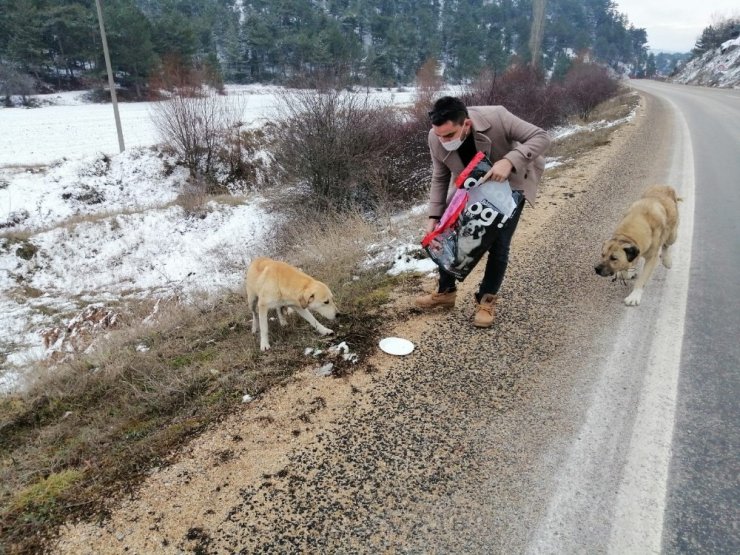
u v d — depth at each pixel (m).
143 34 38.97
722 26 68.62
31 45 37.28
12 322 9.41
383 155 14.56
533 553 1.97
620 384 3.10
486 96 20.39
